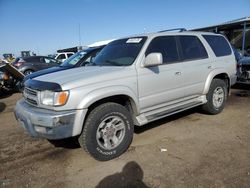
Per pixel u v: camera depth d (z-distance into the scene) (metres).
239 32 17.45
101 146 3.78
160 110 4.68
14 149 4.51
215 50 5.78
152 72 4.35
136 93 4.14
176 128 5.08
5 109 7.96
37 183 3.38
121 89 3.90
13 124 6.08
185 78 4.93
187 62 5.00
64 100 3.47
